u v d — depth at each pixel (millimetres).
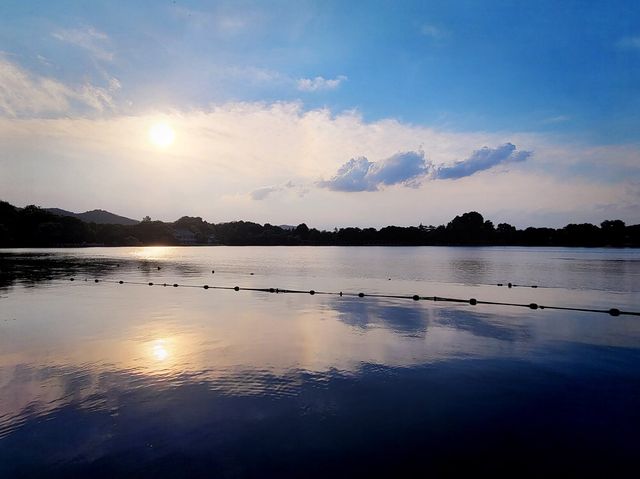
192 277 42094
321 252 138250
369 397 9789
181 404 9344
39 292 29109
